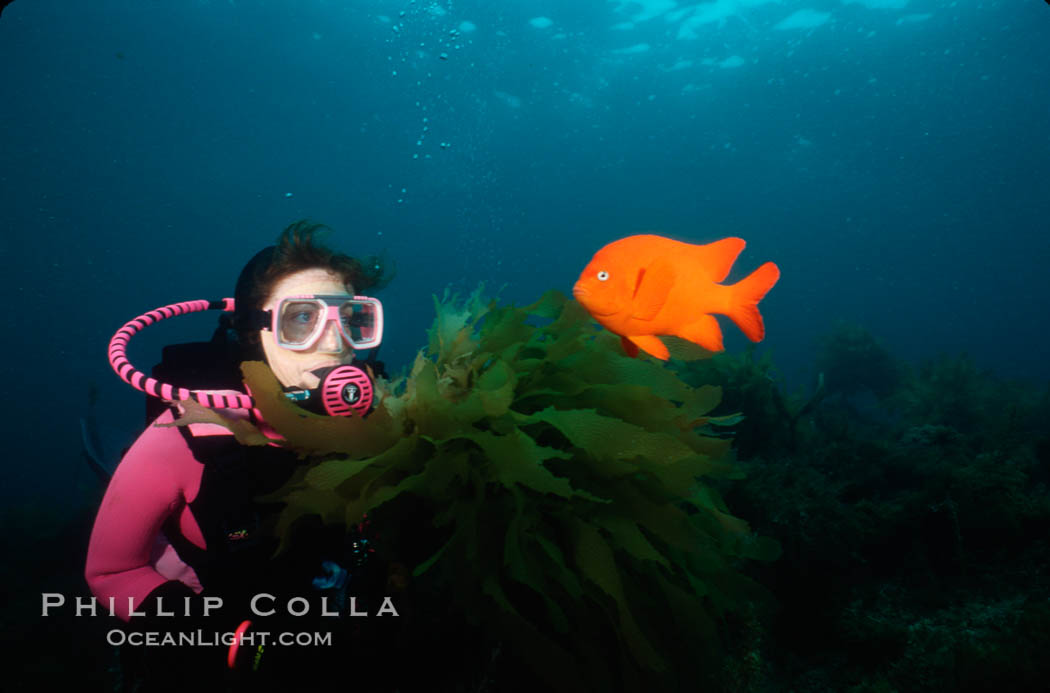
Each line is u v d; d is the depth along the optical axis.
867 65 32.28
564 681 1.00
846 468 4.50
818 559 2.84
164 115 38.00
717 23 27.70
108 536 1.31
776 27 28.12
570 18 27.05
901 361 9.43
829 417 5.82
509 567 1.00
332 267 1.61
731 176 51.56
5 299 52.34
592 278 0.85
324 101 37.09
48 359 56.47
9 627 4.37
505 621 1.01
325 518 1.07
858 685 2.41
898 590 3.11
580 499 1.08
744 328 0.82
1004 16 27.09
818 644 2.67
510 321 1.28
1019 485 3.47
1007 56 30.78
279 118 39.41
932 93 35.09
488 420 1.07
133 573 1.33
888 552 3.33
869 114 38.25
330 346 1.53
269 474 1.33
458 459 1.00
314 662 1.08
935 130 39.81
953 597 2.97
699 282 0.84
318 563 1.22
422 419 1.08
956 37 29.14
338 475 1.00
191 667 1.10
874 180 50.53
